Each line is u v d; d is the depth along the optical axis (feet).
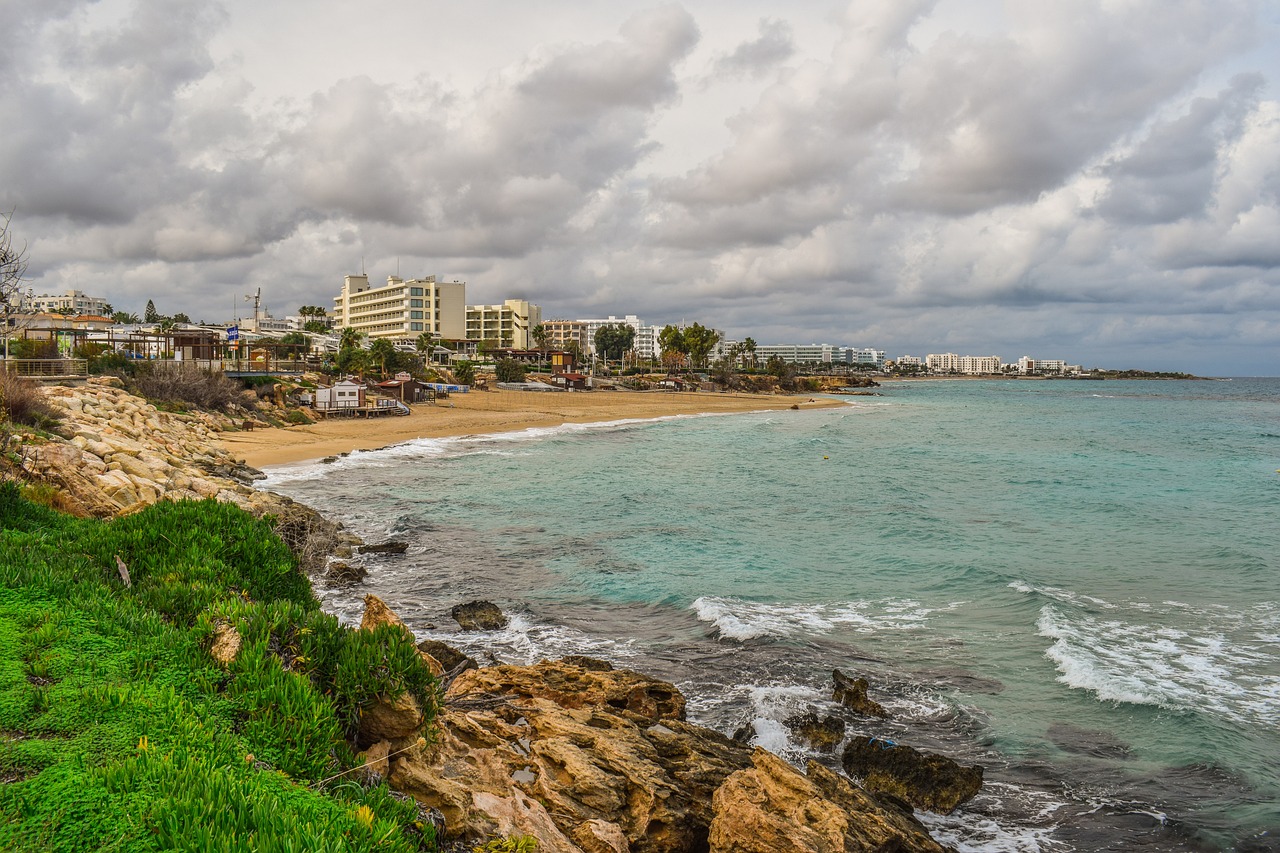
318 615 29.50
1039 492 138.21
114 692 22.15
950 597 73.92
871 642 61.46
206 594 31.19
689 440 234.17
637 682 43.68
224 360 262.06
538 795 29.27
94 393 150.20
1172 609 70.13
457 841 23.12
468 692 41.06
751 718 46.93
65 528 41.39
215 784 18.17
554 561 85.61
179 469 109.19
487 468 160.56
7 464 59.52
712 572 82.12
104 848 15.72
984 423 314.55
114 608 28.50
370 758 24.76
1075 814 38.73
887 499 129.29
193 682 24.27
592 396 455.63
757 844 28.53
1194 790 40.73
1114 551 93.30
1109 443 230.89
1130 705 49.90
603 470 160.66
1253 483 150.10
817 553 91.30
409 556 85.97
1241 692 52.11
